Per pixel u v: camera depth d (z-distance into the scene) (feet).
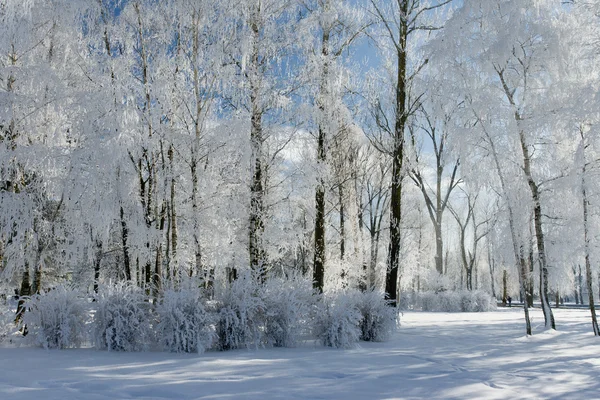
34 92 27.25
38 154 26.81
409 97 39.34
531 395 14.57
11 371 17.12
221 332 24.85
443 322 46.85
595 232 35.24
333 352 23.75
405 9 37.40
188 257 38.81
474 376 17.57
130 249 36.86
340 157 62.34
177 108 35.06
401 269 88.43
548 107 34.53
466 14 33.99
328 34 40.37
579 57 34.88
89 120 28.17
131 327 23.75
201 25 33.68
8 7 24.03
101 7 34.04
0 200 26.02
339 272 64.90
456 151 35.27
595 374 18.29
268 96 33.47
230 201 34.68
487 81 35.47
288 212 40.52
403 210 85.61
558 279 38.45
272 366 19.10
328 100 36.78
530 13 34.65
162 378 16.31
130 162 34.24
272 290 26.81
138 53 35.96
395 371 18.33
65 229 31.68
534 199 36.24
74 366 18.53
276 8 35.63
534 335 32.99
